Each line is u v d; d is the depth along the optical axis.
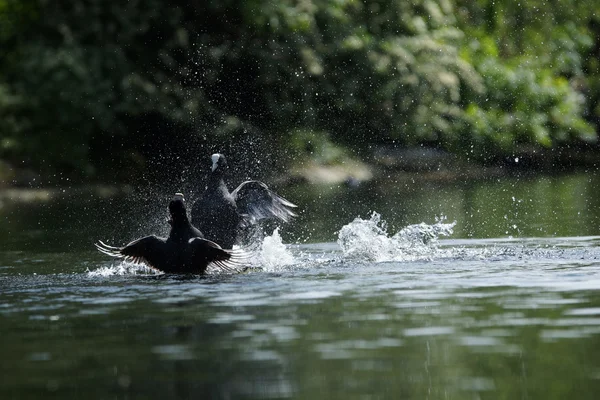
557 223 49.47
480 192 78.25
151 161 96.94
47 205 75.25
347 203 68.81
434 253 36.16
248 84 101.69
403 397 16.70
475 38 127.12
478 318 22.92
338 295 26.81
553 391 16.83
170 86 96.75
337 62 108.19
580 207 60.22
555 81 132.50
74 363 19.59
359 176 102.19
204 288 28.77
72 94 92.50
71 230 53.91
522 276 29.55
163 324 23.20
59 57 93.00
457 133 115.06
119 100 94.00
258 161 97.94
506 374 17.97
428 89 112.12
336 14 106.31
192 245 32.12
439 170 110.31
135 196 84.12
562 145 128.50
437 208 62.81
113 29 95.75
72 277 32.28
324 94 106.69
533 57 133.25
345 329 22.03
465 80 116.25
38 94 92.94
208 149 96.94
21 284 30.69
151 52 97.75
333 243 43.06
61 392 17.50
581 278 28.77
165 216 63.62
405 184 93.00
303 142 102.00
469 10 131.25
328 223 54.09
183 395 17.11
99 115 92.81
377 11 112.81
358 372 18.28
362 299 26.03
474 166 115.38
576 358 18.91
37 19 97.31
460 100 118.38
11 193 86.62
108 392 17.42
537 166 121.38
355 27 108.75
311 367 18.75
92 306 26.06
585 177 98.00
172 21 97.12
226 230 36.41
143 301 26.67
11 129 92.19
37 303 26.77
